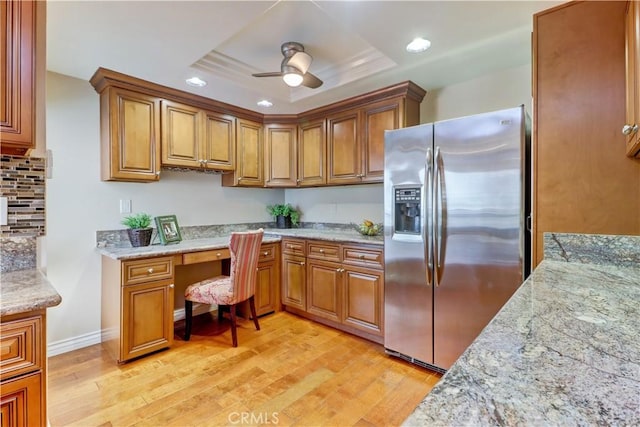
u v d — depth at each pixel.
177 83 2.68
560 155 1.64
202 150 3.05
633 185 1.50
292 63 2.25
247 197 3.82
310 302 3.14
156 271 2.44
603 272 1.40
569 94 1.63
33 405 1.09
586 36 1.59
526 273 1.90
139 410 1.78
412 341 2.29
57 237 2.48
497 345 0.67
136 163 2.63
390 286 2.40
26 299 1.08
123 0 1.60
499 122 1.90
